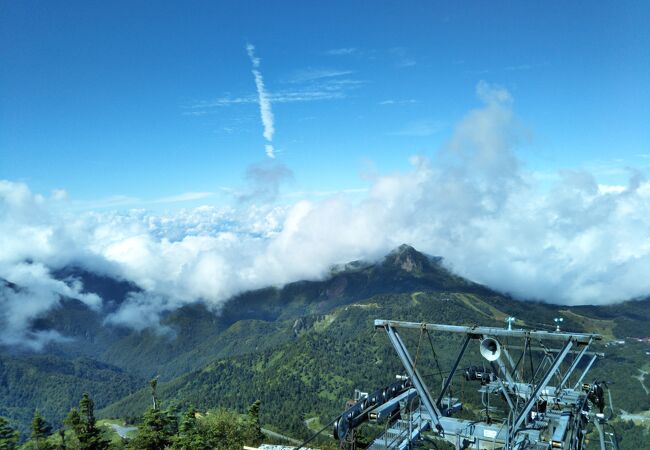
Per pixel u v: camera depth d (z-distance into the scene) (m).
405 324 26.34
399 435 24.78
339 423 23.44
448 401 30.91
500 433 24.98
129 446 111.88
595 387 35.91
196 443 105.12
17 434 114.88
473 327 25.03
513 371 30.81
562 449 24.00
